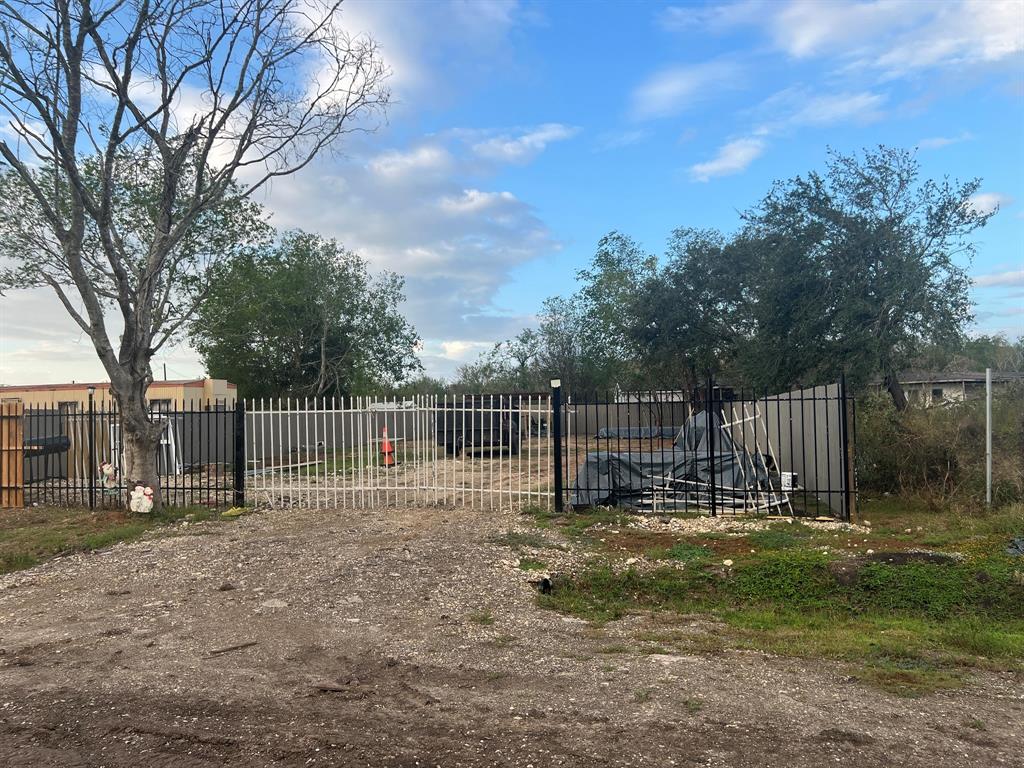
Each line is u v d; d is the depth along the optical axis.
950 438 11.70
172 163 12.01
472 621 6.23
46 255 14.45
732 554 8.37
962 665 5.14
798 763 3.45
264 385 40.16
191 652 5.34
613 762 3.48
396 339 43.97
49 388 23.92
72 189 11.13
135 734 3.90
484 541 9.27
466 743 3.71
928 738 3.74
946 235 17.05
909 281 16.44
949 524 9.38
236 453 12.88
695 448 12.96
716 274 30.36
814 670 4.92
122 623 6.18
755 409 13.04
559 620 6.40
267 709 4.21
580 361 42.88
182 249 18.09
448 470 18.94
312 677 4.77
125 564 8.41
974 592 7.01
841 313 17.06
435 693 4.46
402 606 6.67
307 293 38.88
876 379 17.83
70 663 5.13
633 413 33.94
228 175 12.42
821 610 7.03
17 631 6.04
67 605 6.85
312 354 41.59
